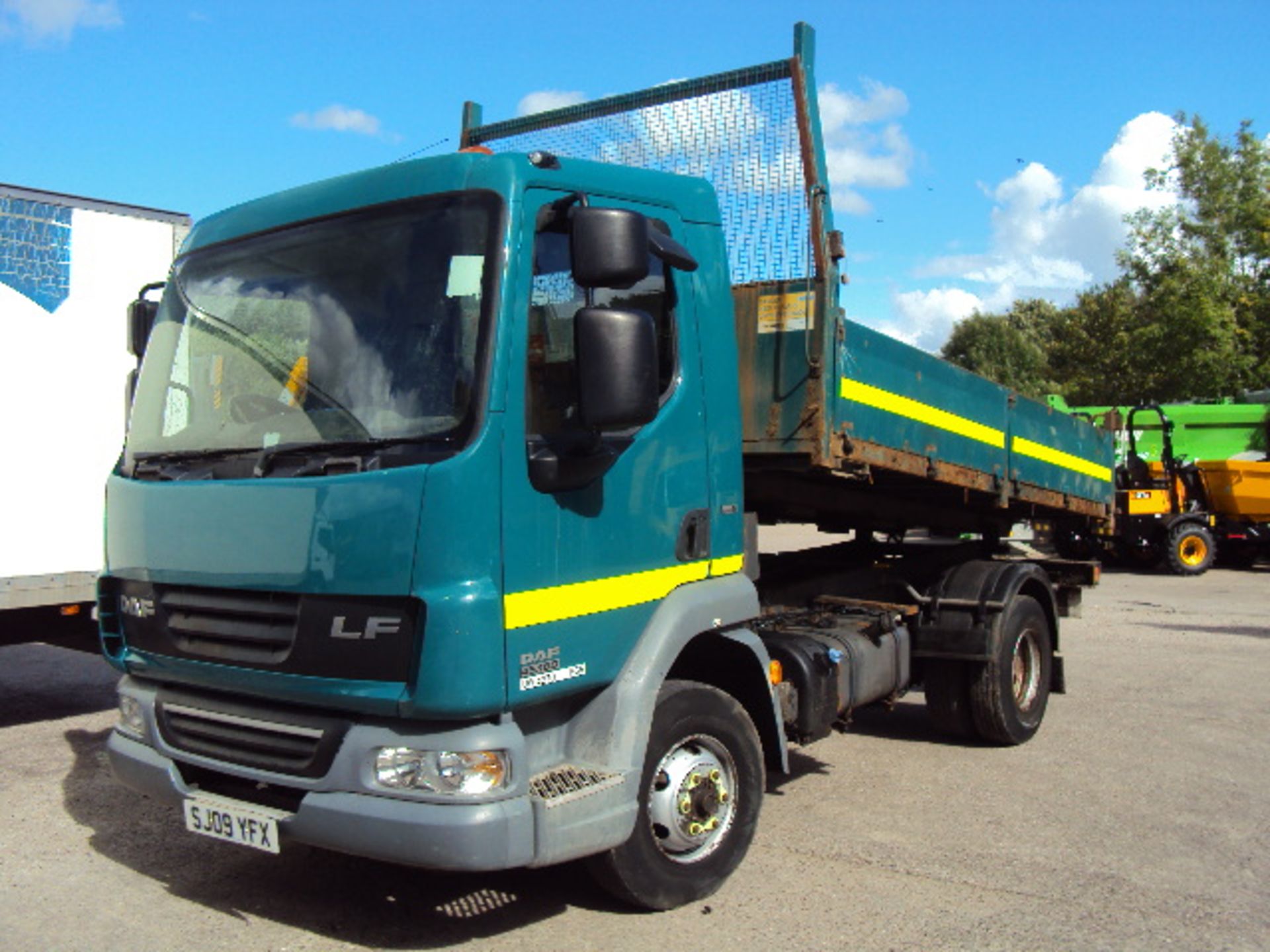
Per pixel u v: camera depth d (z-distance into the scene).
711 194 4.93
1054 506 8.56
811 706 5.50
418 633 3.60
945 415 6.71
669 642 4.32
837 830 5.64
